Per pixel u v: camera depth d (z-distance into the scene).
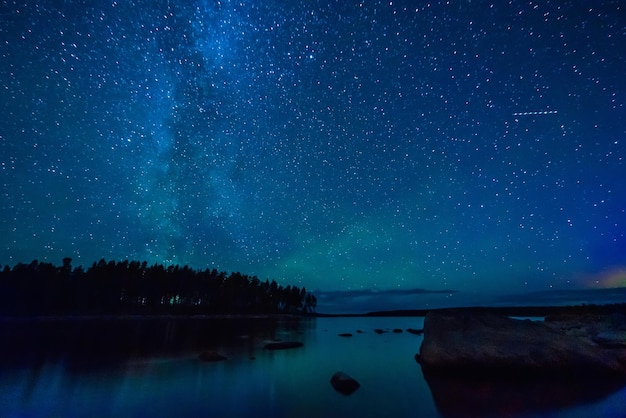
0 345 19.67
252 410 8.49
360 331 35.31
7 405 8.85
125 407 8.73
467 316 13.32
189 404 8.98
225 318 68.19
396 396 9.59
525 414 7.88
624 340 15.78
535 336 12.05
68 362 14.67
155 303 78.38
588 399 8.88
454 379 11.49
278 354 17.77
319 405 8.87
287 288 117.25
